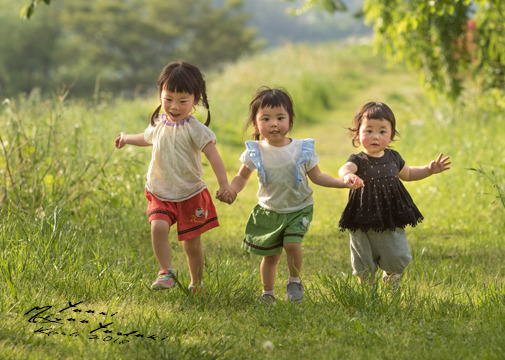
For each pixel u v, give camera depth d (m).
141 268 8.79
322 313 6.94
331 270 9.40
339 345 5.91
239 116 31.80
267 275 7.81
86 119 15.14
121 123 16.47
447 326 6.46
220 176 7.49
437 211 14.12
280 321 6.66
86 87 105.12
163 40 115.50
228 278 7.87
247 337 6.19
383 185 7.75
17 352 5.41
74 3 114.88
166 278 7.20
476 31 21.02
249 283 8.05
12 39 106.69
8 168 10.27
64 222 9.29
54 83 106.50
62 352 5.54
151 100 30.47
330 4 25.64
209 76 46.09
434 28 20.83
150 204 7.68
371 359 5.56
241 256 10.44
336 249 11.05
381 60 52.78
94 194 11.67
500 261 9.88
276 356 5.64
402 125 24.12
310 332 6.32
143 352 5.59
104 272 7.77
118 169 12.82
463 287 7.93
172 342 5.90
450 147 18.30
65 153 11.91
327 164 22.64
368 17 21.72
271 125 7.53
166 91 7.49
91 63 112.75
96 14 113.06
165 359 5.45
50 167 11.08
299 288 7.58
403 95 37.66
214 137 7.59
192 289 7.73
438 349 5.75
